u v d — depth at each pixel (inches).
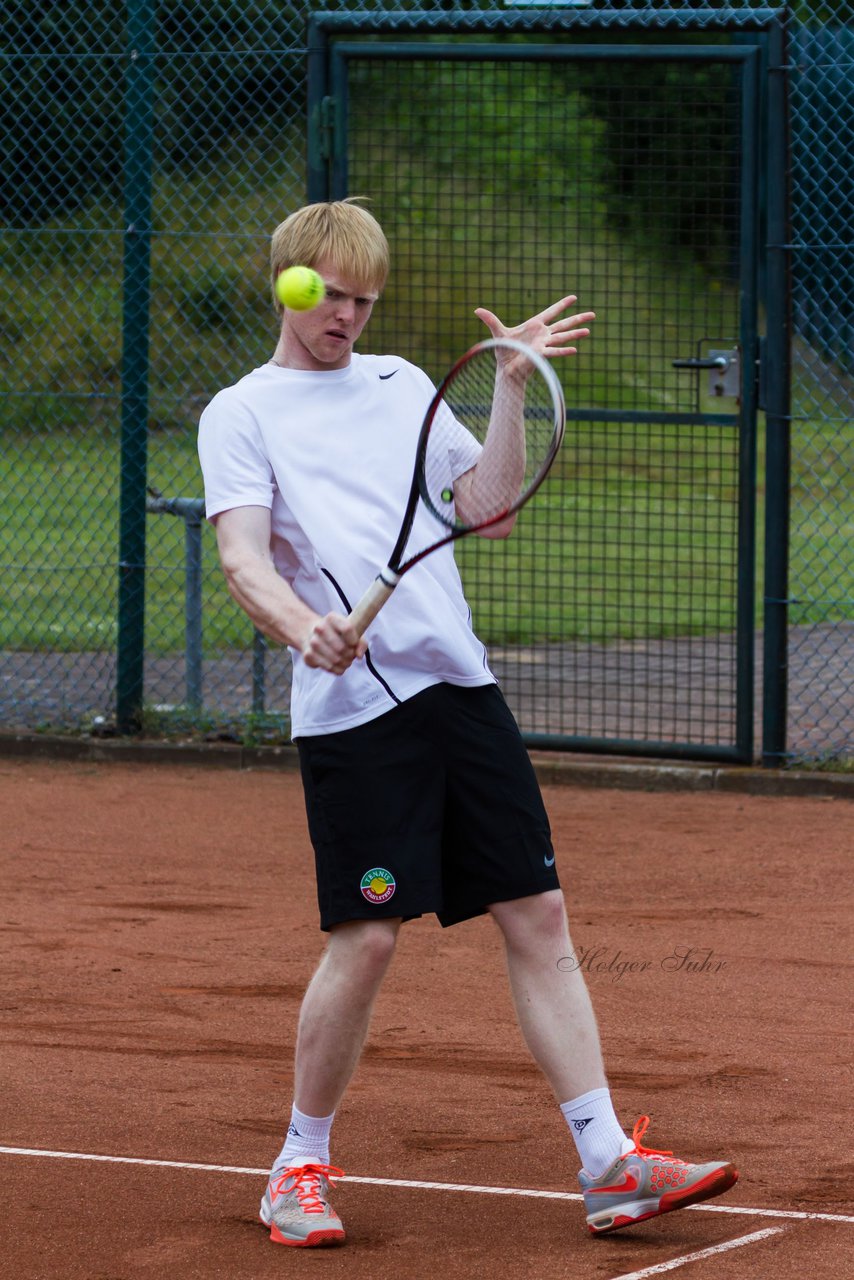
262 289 1588.3
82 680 1369.3
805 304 1375.5
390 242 1172.5
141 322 1180.5
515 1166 560.4
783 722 1119.0
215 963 786.8
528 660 1417.3
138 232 1173.7
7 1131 590.2
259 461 503.8
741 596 1115.3
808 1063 655.1
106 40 1369.3
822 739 1171.9
